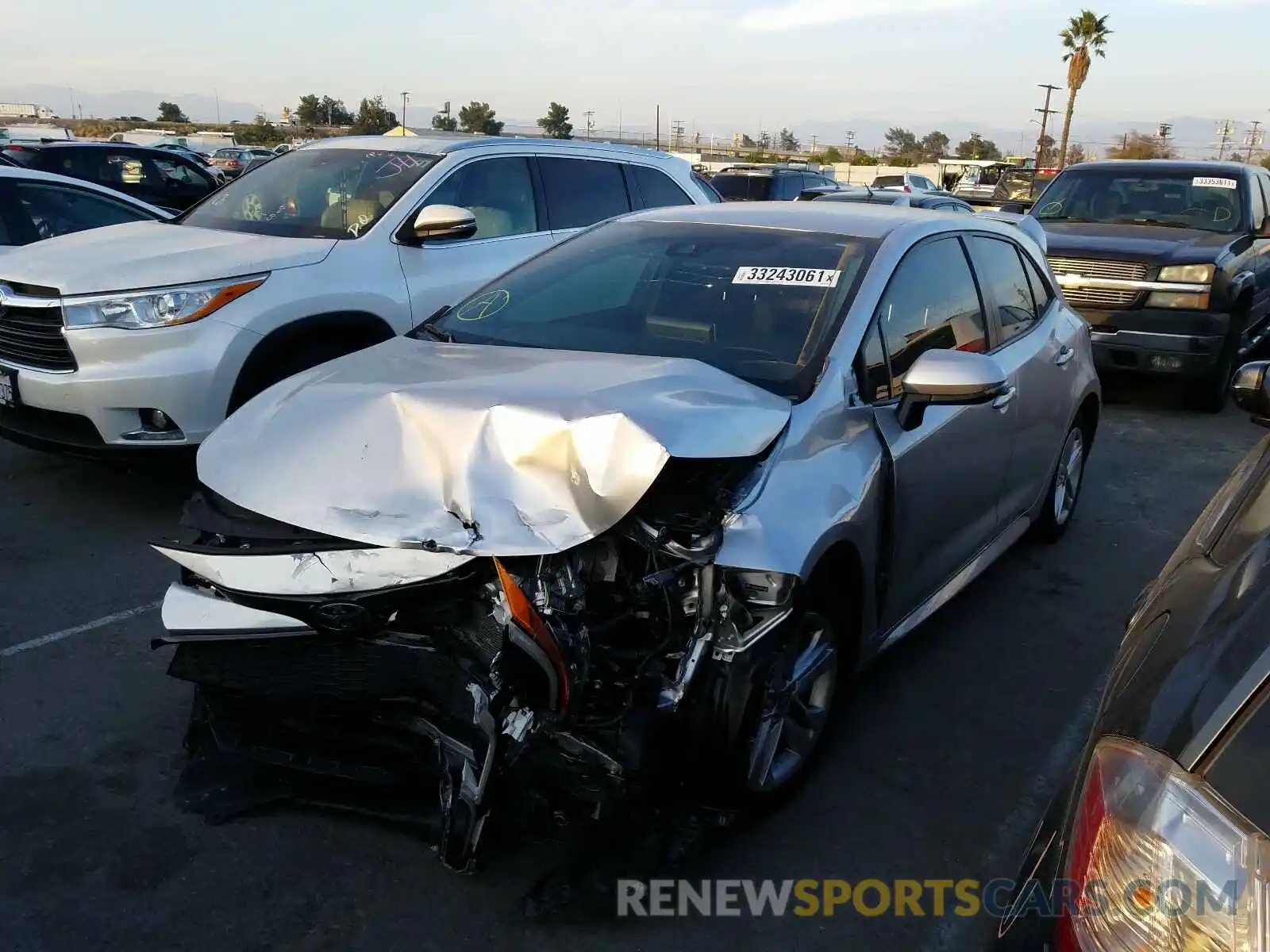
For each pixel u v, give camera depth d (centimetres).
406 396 291
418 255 597
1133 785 152
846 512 309
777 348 346
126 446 500
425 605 266
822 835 316
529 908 273
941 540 402
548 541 254
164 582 477
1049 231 966
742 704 280
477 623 264
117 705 374
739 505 285
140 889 283
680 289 383
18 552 504
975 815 329
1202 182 996
